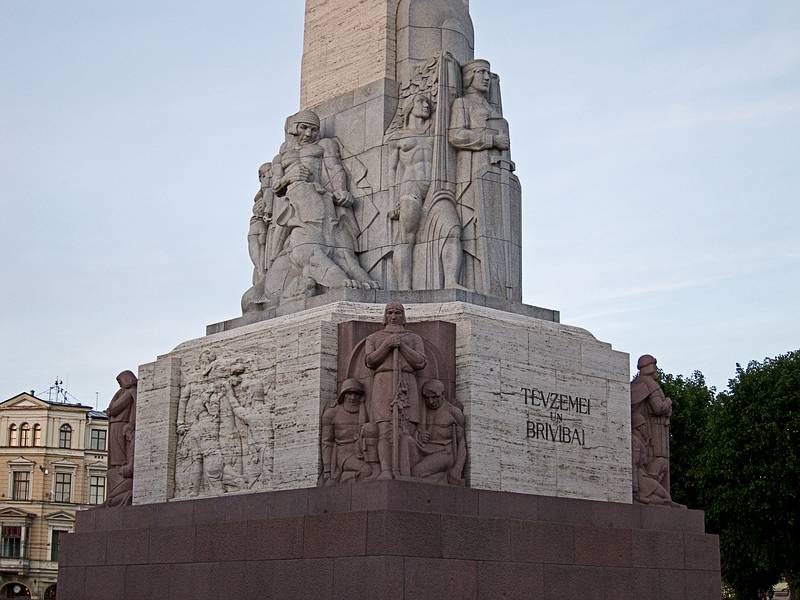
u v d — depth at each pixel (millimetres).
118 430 20656
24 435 79188
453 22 20250
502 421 16859
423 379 16281
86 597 18859
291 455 16875
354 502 15125
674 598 17406
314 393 16734
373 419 15977
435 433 16125
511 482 16797
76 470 79438
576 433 17844
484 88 19359
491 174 18906
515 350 17297
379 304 17531
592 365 18344
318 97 21172
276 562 15711
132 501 19703
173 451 19125
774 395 38312
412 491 14977
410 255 18797
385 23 20141
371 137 19734
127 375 20875
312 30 21672
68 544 19484
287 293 18953
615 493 18203
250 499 16625
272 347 17734
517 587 15523
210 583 16672
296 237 19188
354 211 19672
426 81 19500
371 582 14406
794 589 41156
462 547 15078
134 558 18141
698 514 18406
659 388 19344
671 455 44469
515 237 19000
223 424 18234
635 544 17109
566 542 16234
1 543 77312
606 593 16547
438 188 18859
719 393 42656
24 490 78375
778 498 37625
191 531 17219
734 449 38656
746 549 39312
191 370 19203
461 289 17766
